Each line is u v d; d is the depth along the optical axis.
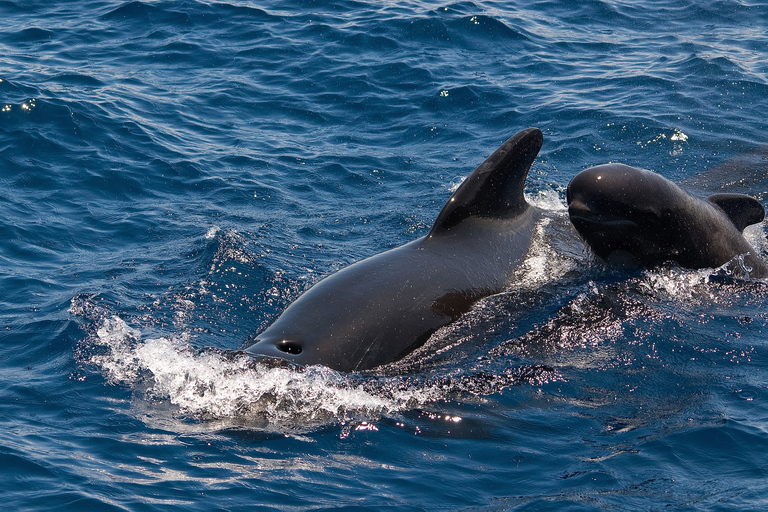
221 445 28.81
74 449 28.56
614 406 31.28
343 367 31.53
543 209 43.00
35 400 31.75
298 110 72.94
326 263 45.59
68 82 74.88
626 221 38.09
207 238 48.31
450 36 88.75
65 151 60.81
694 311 37.44
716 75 77.06
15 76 74.88
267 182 58.53
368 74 79.56
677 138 63.94
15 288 41.66
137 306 39.97
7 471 27.12
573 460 28.12
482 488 26.89
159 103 72.31
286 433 29.39
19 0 101.25
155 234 49.50
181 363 33.22
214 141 65.81
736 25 94.06
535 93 74.69
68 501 25.83
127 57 84.12
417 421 30.28
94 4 100.19
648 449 28.50
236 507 25.84
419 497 26.44
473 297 35.38
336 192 57.38
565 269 38.88
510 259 37.66
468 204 37.38
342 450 28.70
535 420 30.48
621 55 85.00
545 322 35.75
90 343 36.12
